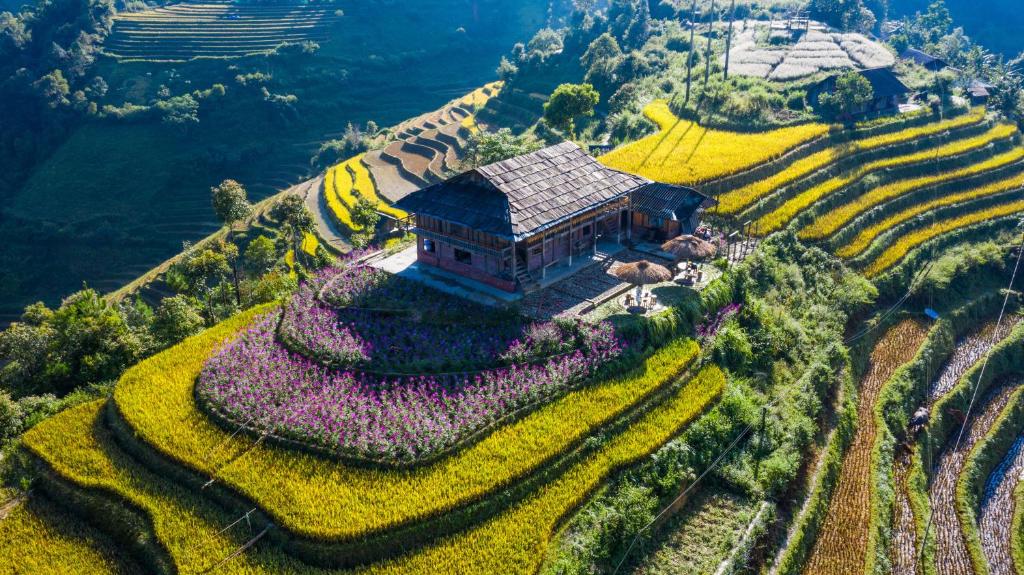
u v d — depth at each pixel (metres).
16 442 36.91
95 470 34.16
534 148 73.38
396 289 46.66
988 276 64.38
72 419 37.88
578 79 121.88
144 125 134.38
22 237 111.75
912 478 43.75
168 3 191.00
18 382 45.22
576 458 35.00
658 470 35.56
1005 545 41.09
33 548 31.19
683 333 44.66
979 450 47.00
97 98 139.12
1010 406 51.16
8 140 128.38
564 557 30.50
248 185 131.75
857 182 69.69
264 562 29.14
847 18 125.38
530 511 31.94
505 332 42.19
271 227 91.50
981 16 168.50
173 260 95.81
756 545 34.47
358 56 176.75
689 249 45.50
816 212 63.97
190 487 33.09
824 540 37.88
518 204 43.94
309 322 43.69
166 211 118.88
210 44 163.88
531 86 128.12
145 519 31.69
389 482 32.47
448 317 43.16
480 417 35.97
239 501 31.88
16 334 45.81
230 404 36.97
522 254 46.59
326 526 29.92
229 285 59.56
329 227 84.94
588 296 45.78
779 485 37.72
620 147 74.06
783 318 49.84
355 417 35.66
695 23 131.88
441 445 34.41
